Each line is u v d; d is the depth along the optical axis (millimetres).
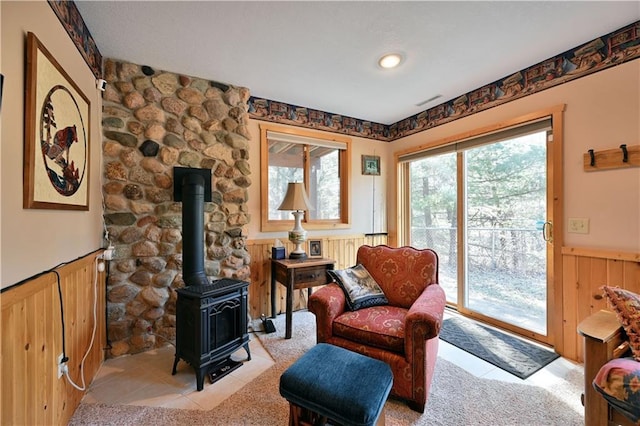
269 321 2773
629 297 1378
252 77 2549
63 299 1430
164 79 2408
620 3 1639
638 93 1836
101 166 2156
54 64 1330
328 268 2834
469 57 2219
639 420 1100
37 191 1173
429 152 3344
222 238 2637
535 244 2455
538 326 2438
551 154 2266
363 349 1745
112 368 2045
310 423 1273
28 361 1112
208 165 2584
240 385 1854
